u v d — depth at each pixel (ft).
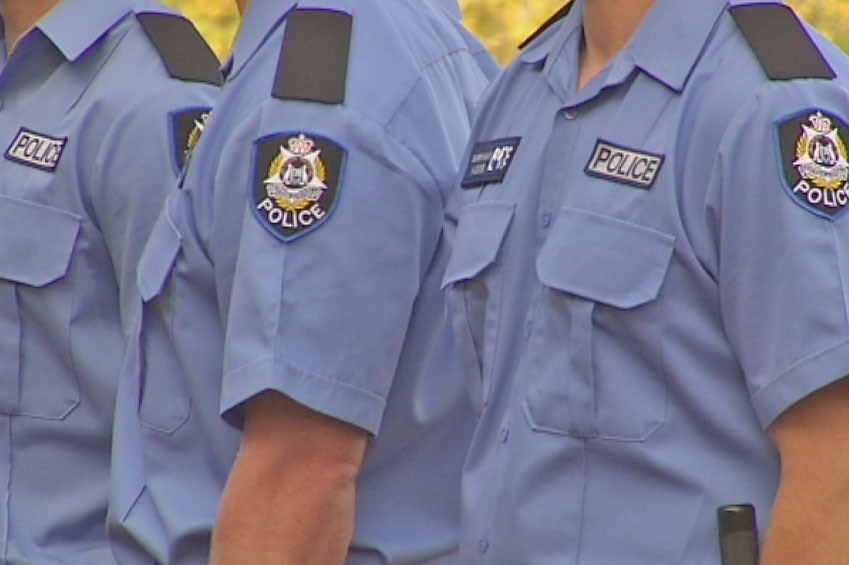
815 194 27.04
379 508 32.99
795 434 26.78
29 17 39.58
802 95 27.66
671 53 28.84
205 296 33.19
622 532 28.35
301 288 31.07
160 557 33.19
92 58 38.40
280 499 31.04
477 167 31.68
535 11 77.30
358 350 31.24
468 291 30.89
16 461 37.96
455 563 33.37
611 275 28.22
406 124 32.35
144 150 36.73
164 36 38.11
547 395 28.91
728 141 27.63
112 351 37.65
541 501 28.91
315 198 31.30
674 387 28.09
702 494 27.91
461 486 30.89
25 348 37.86
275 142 31.58
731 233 27.43
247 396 30.81
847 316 26.55
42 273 37.40
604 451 28.48
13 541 37.58
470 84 34.60
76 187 37.45
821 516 26.45
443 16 35.40
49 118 38.19
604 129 29.19
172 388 33.63
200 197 33.04
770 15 28.76
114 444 34.09
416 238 32.12
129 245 36.81
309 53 32.24
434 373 33.04
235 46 33.76
